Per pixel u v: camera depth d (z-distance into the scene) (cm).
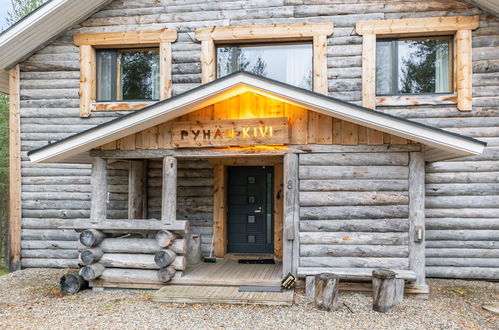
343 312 455
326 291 458
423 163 503
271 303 475
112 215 715
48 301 509
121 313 456
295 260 521
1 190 1418
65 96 716
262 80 483
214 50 692
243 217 744
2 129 1305
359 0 655
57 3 651
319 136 523
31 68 723
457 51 630
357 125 516
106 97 730
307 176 523
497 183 624
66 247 723
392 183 508
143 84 729
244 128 527
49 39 716
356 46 653
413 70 662
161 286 543
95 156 559
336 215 516
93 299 514
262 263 650
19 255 721
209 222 720
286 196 524
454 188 635
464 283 608
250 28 670
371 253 507
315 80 657
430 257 642
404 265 502
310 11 664
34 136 723
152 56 729
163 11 697
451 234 636
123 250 550
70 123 714
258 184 744
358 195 514
